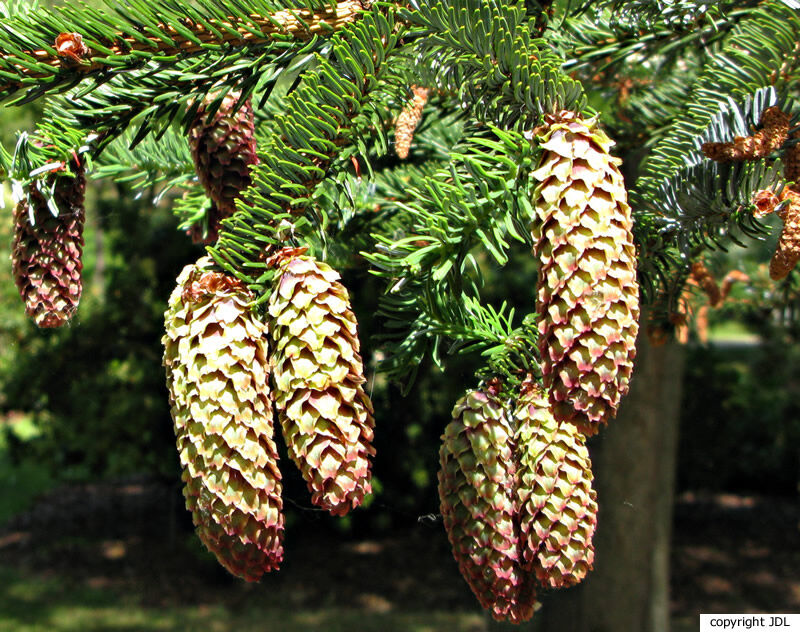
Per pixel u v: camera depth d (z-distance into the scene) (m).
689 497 3.68
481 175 0.38
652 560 1.26
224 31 0.40
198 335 0.35
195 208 0.53
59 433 2.52
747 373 3.59
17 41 0.39
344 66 0.39
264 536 0.35
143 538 2.98
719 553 2.94
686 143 0.48
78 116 0.41
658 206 0.45
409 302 0.45
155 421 2.47
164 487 2.85
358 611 2.35
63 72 0.40
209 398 0.35
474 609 2.36
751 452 3.51
